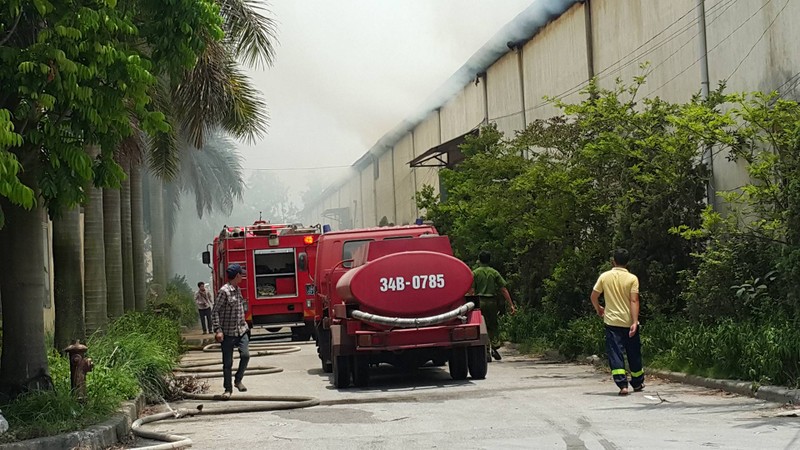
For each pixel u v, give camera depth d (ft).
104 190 76.95
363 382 49.93
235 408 41.86
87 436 31.60
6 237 36.94
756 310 46.55
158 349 52.49
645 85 75.36
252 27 62.54
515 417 35.14
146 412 42.57
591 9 86.58
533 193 68.39
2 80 29.81
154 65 34.22
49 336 58.80
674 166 56.44
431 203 101.24
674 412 34.68
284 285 98.48
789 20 54.13
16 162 26.35
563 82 94.27
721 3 62.08
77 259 52.42
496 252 83.20
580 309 67.82
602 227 64.23
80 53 30.14
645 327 53.62
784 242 44.88
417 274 48.73
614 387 44.04
